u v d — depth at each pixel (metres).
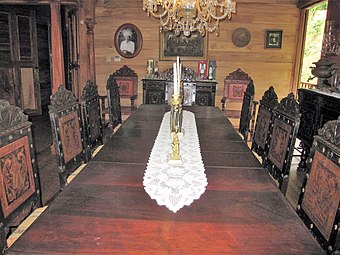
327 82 3.68
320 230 1.24
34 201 1.59
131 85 5.94
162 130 2.49
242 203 1.30
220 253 0.97
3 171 1.31
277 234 1.08
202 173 1.60
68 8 5.18
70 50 5.38
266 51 5.86
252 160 1.84
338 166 1.21
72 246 0.99
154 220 1.15
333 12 4.11
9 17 5.52
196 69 5.95
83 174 1.57
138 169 1.65
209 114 3.30
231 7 3.50
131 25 5.82
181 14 3.66
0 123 1.33
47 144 4.41
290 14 5.70
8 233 1.41
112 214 1.19
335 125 1.29
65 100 2.03
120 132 2.42
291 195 2.98
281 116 2.06
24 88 5.95
